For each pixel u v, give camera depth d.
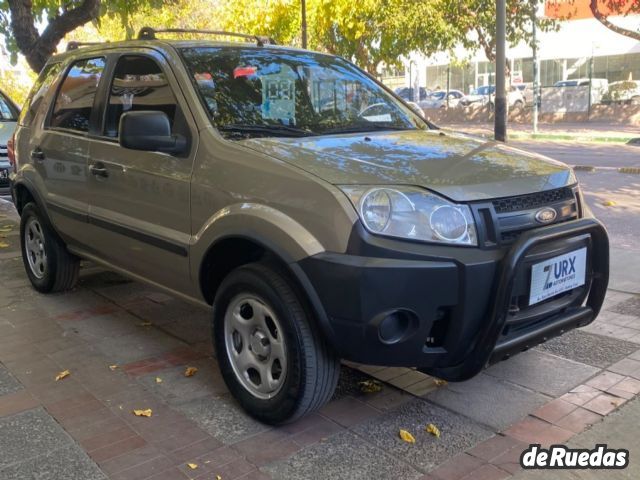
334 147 3.47
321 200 2.98
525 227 3.13
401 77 42.03
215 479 2.94
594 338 4.42
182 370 4.09
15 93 20.62
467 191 3.01
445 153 3.49
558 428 3.31
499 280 2.94
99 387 3.85
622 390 3.68
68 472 3.00
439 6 23.36
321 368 3.15
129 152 4.10
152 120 3.56
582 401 3.57
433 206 2.93
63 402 3.67
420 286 2.86
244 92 3.94
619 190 10.90
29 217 5.50
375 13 20.73
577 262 3.36
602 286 3.52
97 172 4.38
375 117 4.35
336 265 2.88
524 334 3.18
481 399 3.63
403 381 3.87
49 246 5.29
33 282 5.63
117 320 4.96
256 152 3.36
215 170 3.47
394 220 2.89
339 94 4.38
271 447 3.21
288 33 18.16
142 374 4.03
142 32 4.68
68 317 5.02
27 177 5.34
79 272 5.80
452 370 3.15
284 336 3.16
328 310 2.96
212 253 3.52
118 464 3.06
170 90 3.92
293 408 3.21
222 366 3.58
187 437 3.30
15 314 5.10
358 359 3.01
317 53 4.73
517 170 3.32
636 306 5.03
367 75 4.84
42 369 4.10
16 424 3.43
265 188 3.21
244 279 3.30
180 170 3.69
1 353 4.35
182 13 21.98
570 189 3.45
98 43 5.30
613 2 21.80
